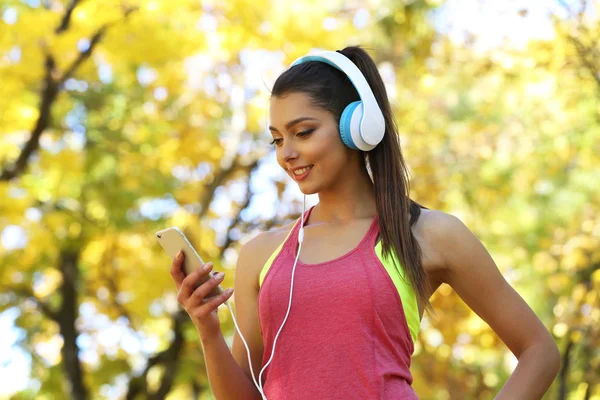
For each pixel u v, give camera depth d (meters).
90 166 11.00
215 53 11.32
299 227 2.57
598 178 11.91
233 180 12.60
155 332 13.43
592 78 8.65
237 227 12.29
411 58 12.60
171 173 11.62
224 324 10.80
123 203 10.98
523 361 2.43
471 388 12.88
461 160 11.79
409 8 12.09
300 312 2.37
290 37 10.53
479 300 2.48
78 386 12.49
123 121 11.45
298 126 2.46
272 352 2.38
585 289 9.95
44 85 9.93
